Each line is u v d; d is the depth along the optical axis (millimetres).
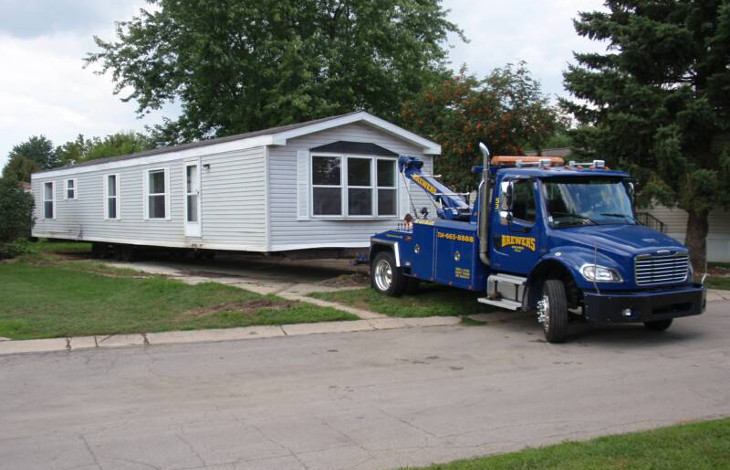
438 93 20844
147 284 13148
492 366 7625
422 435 5160
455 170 19719
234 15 25453
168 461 4625
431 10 29656
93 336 9039
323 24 29016
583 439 5004
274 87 26531
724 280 16328
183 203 17203
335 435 5172
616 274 8508
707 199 15617
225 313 10383
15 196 21141
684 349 8578
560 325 8836
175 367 7508
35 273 16266
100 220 21734
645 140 16766
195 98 29812
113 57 29812
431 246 11406
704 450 4504
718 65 16562
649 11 17359
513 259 9859
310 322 10234
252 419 5594
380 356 8148
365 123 15500
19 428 5359
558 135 22016
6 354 8070
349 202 15430
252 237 14641
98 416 5688
